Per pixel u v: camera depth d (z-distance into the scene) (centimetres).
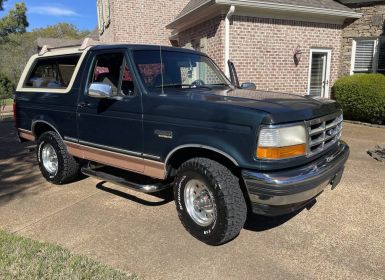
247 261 328
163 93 388
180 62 455
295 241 362
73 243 363
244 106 324
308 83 1167
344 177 550
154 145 381
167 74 427
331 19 1147
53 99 502
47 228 397
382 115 997
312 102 371
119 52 421
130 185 416
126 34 1639
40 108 528
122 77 414
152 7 1662
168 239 369
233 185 334
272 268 316
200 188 359
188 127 348
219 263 325
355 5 1146
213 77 491
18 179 570
